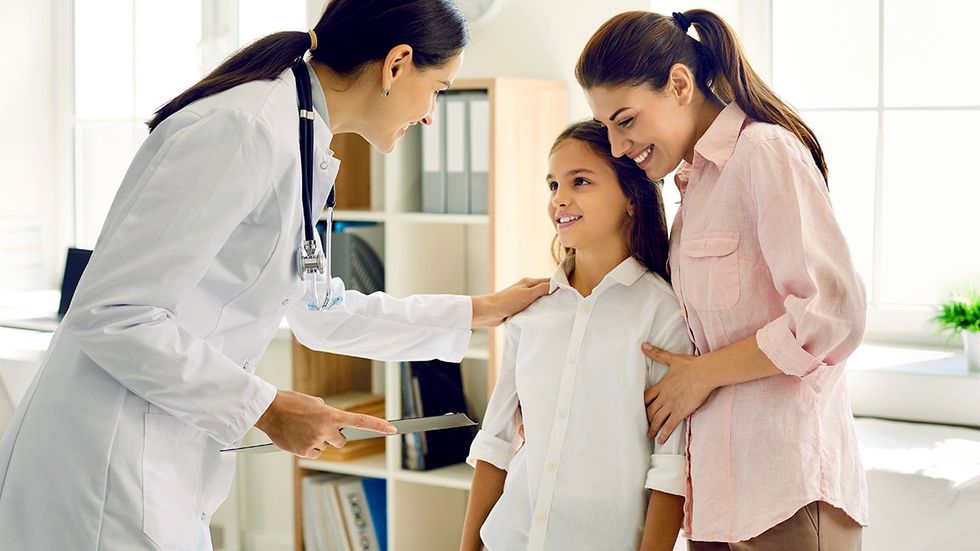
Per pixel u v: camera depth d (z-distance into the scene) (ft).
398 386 9.45
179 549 4.94
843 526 5.26
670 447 5.46
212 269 4.80
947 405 8.61
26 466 4.79
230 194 4.54
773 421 5.13
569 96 9.41
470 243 10.19
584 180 5.76
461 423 5.32
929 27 9.43
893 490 7.33
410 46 4.99
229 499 11.18
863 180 9.75
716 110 5.55
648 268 5.80
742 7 9.96
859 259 9.84
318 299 5.51
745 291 5.11
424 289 9.69
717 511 5.21
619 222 5.81
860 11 9.62
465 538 6.21
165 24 12.71
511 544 5.89
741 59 5.35
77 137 13.48
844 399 5.42
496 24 9.64
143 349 4.46
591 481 5.64
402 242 9.38
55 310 12.41
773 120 5.29
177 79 12.69
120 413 4.74
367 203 10.30
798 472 5.07
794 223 4.88
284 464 10.95
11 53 13.06
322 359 10.21
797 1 9.81
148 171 4.60
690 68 5.38
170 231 4.48
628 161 5.75
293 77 4.93
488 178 8.71
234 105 4.64
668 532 5.45
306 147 4.91
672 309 5.64
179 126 4.63
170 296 4.52
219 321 4.91
